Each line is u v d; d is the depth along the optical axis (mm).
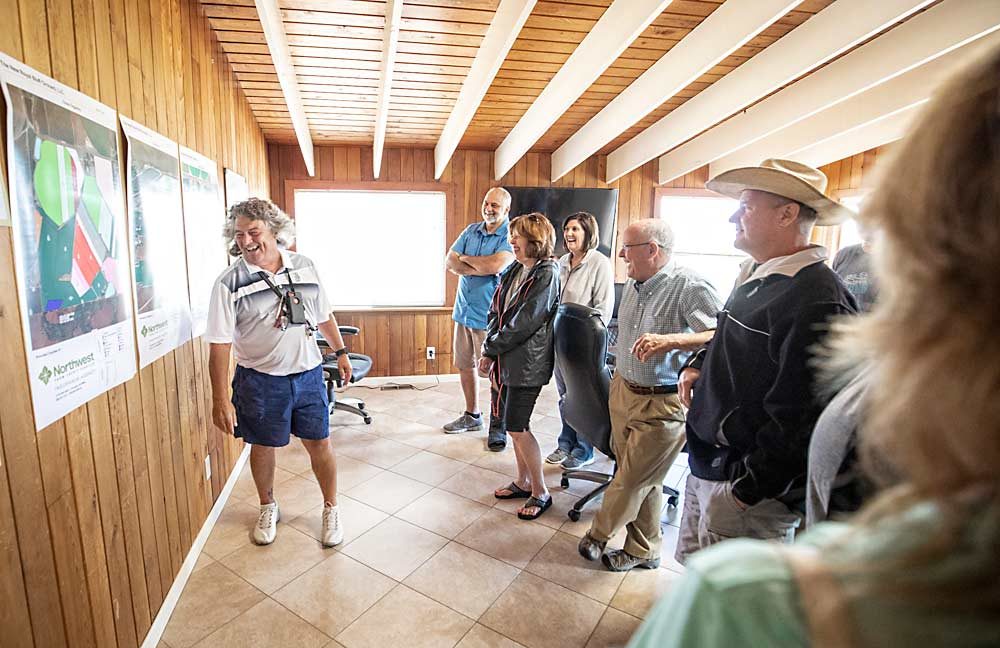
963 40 2178
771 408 1196
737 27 2324
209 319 1979
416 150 4555
